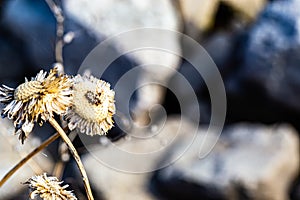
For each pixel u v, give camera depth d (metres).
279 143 6.59
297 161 6.65
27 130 1.63
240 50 7.93
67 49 6.36
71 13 6.54
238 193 6.05
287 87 7.48
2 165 4.50
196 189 6.10
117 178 6.02
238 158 6.38
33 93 1.62
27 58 6.89
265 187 6.10
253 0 8.79
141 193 6.06
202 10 8.25
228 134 6.93
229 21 8.50
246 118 7.71
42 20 6.83
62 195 1.72
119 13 6.84
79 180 4.93
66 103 1.63
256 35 7.84
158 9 7.30
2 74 6.86
